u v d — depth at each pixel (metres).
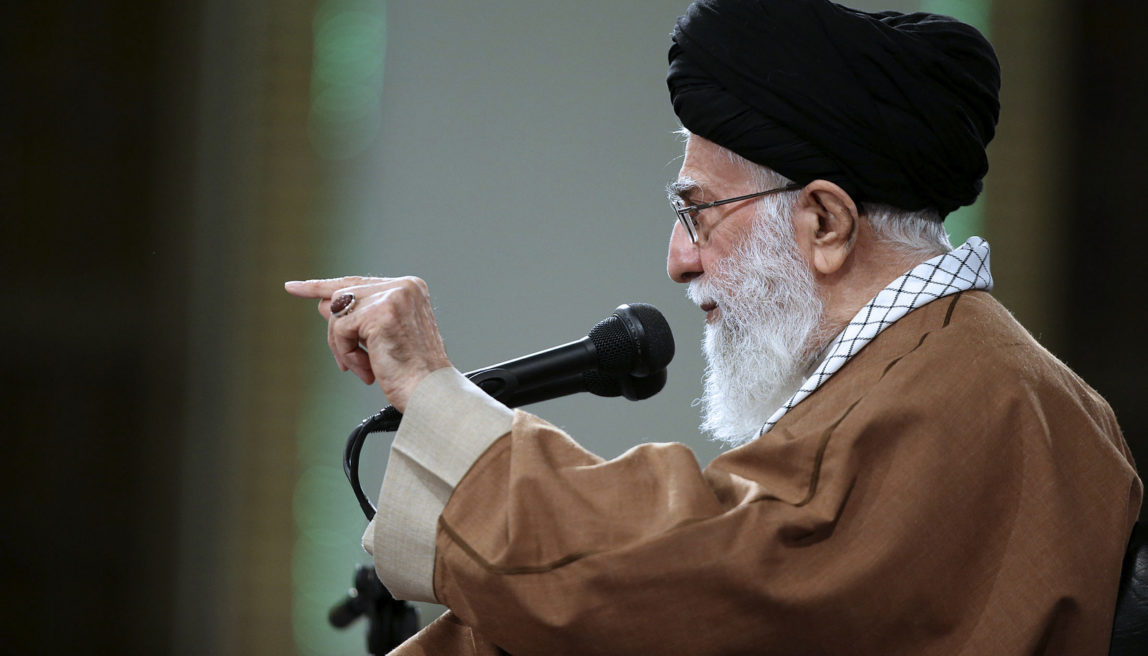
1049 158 16.55
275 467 15.94
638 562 3.96
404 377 4.63
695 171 5.25
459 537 4.27
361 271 16.14
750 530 4.01
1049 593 4.05
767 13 4.96
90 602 15.81
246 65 16.23
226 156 16.25
